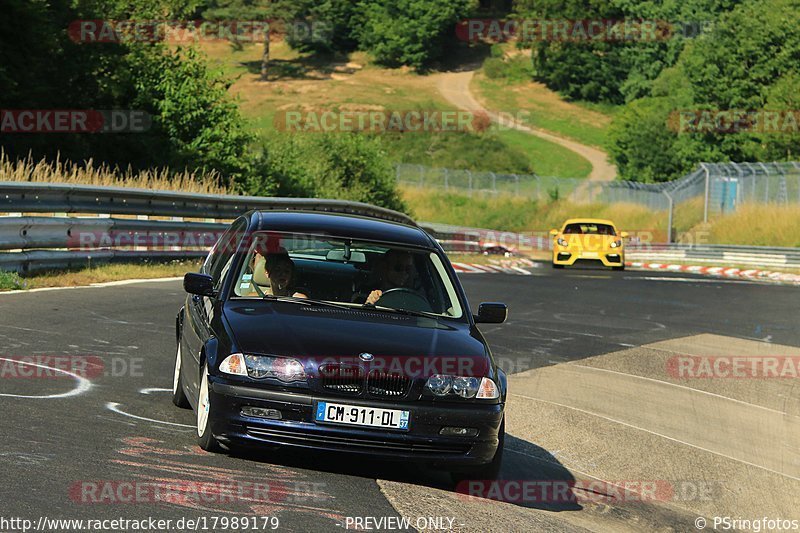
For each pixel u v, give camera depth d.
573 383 20.88
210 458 11.29
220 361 11.10
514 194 130.75
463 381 11.33
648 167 144.25
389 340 11.57
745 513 13.59
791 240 78.75
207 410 11.20
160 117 53.41
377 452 11.02
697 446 16.80
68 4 51.38
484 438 11.31
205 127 55.12
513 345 25.11
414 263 13.48
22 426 11.70
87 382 15.12
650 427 17.75
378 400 10.99
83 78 51.22
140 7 55.50
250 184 56.47
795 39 119.19
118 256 31.84
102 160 51.66
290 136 76.69
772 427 18.59
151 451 11.25
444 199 132.12
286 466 11.46
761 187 86.06
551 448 15.80
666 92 163.38
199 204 36.41
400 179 139.38
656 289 44.25
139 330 20.69
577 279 47.97
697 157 126.44
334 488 10.68
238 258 13.15
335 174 75.00
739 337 29.48
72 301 23.52
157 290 27.69
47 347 17.58
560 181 128.62
